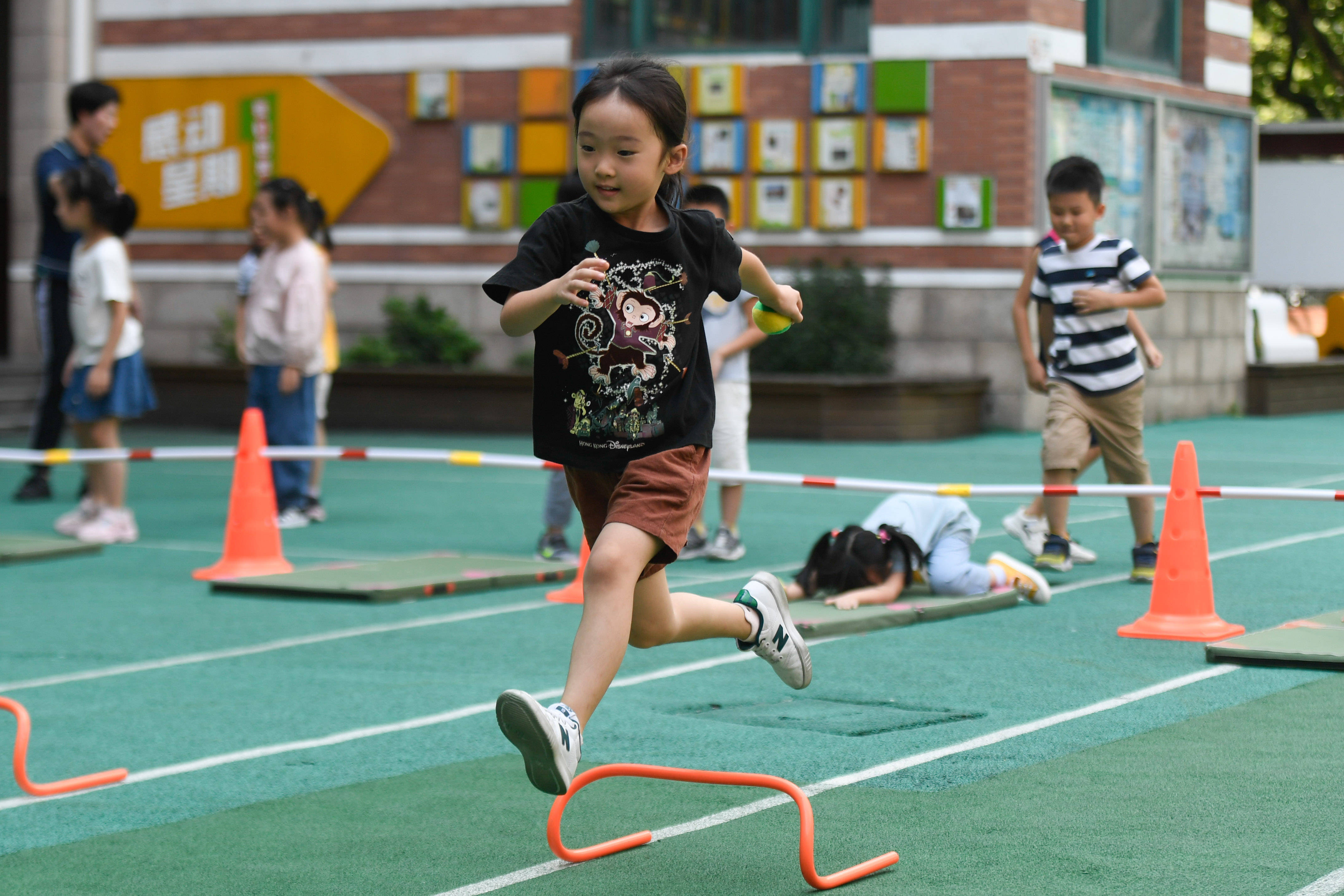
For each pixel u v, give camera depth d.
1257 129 52.53
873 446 40.78
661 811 10.90
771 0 45.22
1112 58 47.00
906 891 9.04
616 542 9.09
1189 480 17.19
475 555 23.53
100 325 24.70
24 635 17.73
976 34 42.88
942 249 43.59
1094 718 13.36
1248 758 11.91
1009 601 18.94
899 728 13.12
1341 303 64.44
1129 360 20.38
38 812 11.07
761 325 10.52
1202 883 9.05
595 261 8.59
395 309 46.69
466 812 10.94
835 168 44.09
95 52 49.91
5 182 52.03
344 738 13.12
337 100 48.03
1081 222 20.19
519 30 46.69
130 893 9.31
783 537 25.62
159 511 29.78
